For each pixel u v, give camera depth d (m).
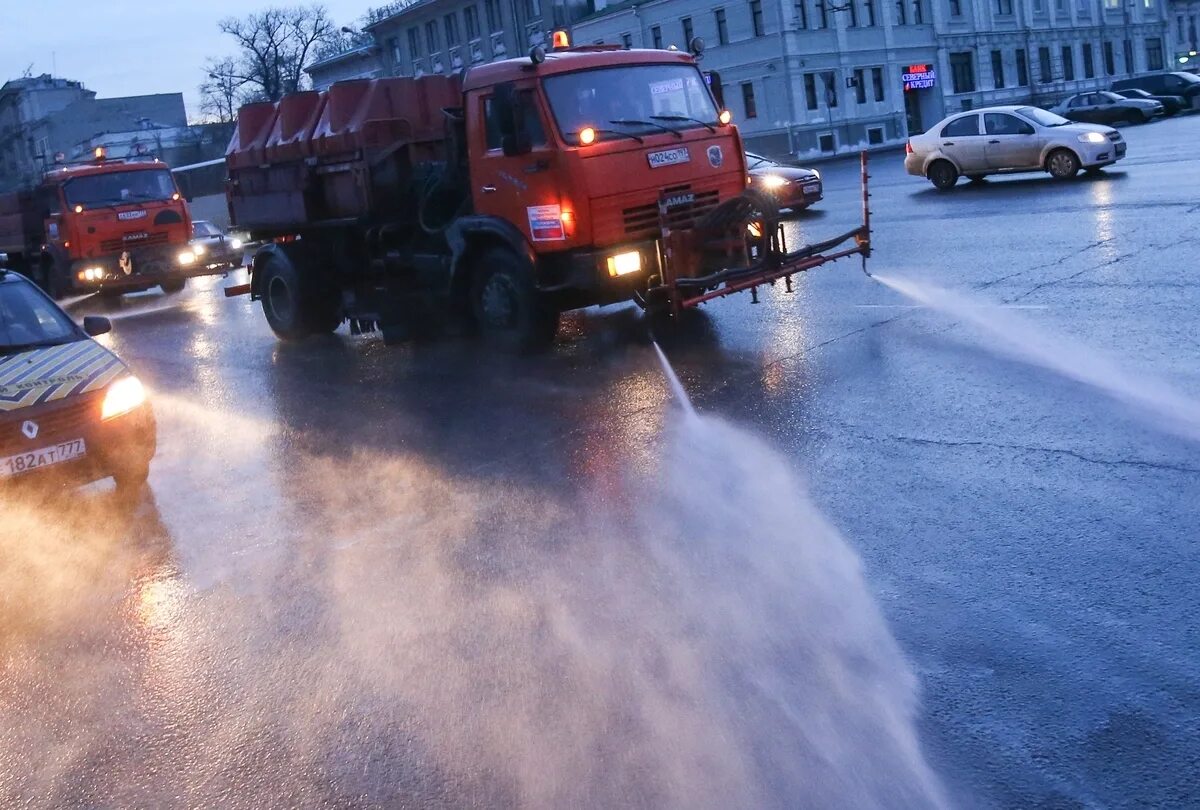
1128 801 3.30
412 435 8.99
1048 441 6.51
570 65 10.44
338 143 12.52
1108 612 4.41
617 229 10.20
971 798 3.41
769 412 8.06
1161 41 74.00
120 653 5.45
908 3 57.06
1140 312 9.32
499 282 11.10
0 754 4.57
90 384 7.68
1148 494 5.52
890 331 10.02
